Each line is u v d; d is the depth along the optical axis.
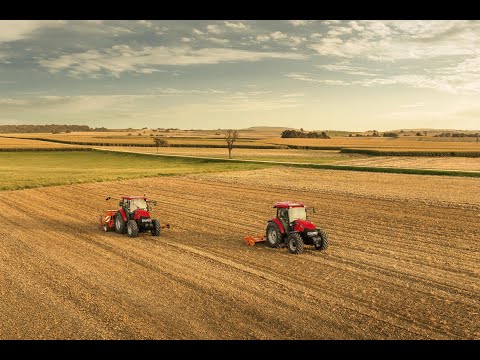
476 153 92.56
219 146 146.25
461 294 13.73
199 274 15.95
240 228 24.69
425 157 92.88
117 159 96.56
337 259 17.81
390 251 18.97
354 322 11.81
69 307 12.90
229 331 11.35
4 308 12.84
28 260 18.00
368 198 35.62
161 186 45.94
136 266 17.05
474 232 22.72
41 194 40.66
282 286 14.57
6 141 149.62
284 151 125.19
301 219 19.81
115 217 23.97
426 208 30.33
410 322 11.81
